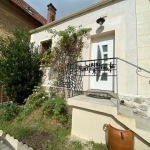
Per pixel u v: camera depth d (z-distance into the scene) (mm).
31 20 7938
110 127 2125
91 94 3504
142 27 3123
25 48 5113
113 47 3732
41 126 3154
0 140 3102
